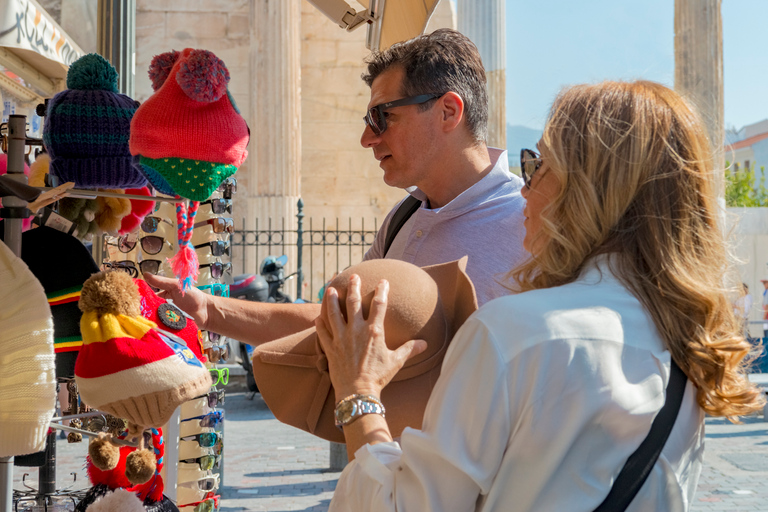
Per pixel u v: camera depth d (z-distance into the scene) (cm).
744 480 606
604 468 108
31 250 203
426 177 221
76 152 202
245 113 1480
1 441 167
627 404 108
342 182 1591
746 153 3747
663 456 111
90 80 208
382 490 116
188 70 184
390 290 146
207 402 264
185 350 176
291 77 1433
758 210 1583
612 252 121
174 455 256
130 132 192
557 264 124
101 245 355
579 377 107
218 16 1488
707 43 1084
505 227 213
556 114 128
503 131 1068
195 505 262
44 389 170
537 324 110
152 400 165
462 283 153
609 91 126
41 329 171
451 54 217
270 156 1420
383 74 220
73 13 1322
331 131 1593
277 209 1418
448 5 1598
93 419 212
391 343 144
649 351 113
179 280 213
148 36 1482
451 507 108
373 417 130
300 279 1245
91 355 166
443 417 109
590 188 121
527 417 106
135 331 168
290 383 163
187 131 188
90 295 169
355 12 361
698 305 117
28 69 582
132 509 210
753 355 129
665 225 119
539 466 106
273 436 816
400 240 230
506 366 108
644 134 121
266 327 224
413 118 214
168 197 224
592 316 112
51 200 194
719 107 1081
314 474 642
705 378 116
